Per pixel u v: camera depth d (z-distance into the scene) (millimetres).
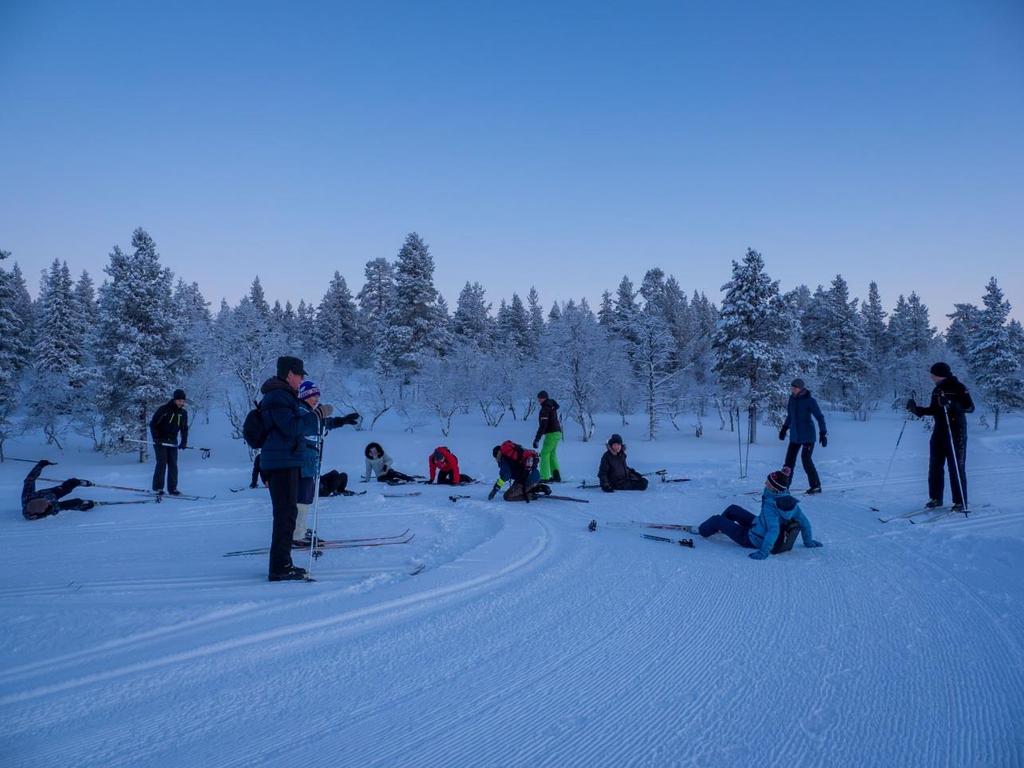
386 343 46844
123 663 3543
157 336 28578
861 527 7293
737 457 19328
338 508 9141
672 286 74688
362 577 5352
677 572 5621
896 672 3545
